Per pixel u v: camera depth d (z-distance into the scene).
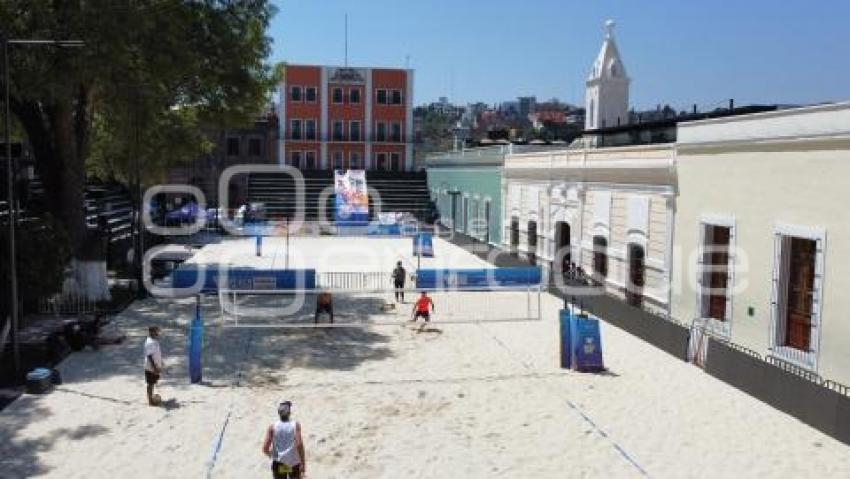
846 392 14.57
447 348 20.05
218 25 26.44
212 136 63.28
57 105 25.05
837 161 15.51
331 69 66.44
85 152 26.67
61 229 20.91
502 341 20.83
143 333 21.34
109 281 30.00
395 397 15.85
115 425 14.09
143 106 24.41
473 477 11.95
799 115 16.59
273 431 10.81
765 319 17.88
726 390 16.41
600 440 13.48
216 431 13.83
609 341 20.95
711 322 20.08
